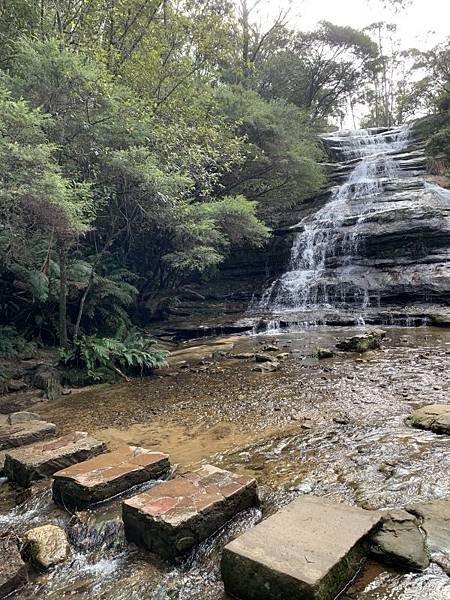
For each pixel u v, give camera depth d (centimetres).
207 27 1508
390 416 468
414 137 2609
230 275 1878
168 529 255
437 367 677
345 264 1538
